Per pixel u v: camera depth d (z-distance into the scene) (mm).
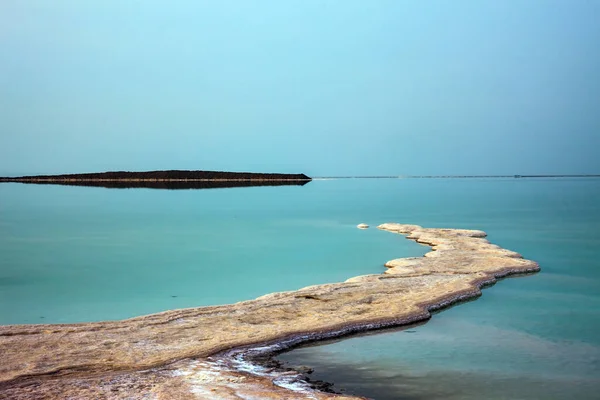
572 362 11055
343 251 24625
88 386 9133
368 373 10477
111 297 16406
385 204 52125
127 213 42406
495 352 11594
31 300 16047
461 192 75062
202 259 22734
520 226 33406
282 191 76625
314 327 12477
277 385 9609
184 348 11047
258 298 14883
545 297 15984
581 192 73188
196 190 77500
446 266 19312
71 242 27438
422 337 12523
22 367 9875
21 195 63250
